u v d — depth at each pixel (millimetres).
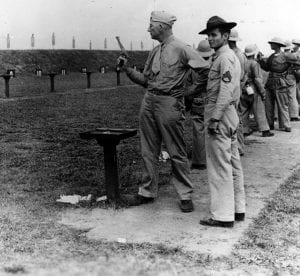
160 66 5668
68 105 17438
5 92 20922
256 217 5555
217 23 5059
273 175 7590
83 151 9273
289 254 4520
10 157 8672
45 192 6496
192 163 7957
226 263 4320
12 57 38062
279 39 11766
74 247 4621
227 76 4980
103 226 5242
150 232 5074
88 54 46125
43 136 10898
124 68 5984
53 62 40875
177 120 5680
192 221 5426
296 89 14312
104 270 4109
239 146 8961
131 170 7738
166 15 5641
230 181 5211
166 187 6816
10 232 4973
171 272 4066
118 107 17031
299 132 11797
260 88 10875
